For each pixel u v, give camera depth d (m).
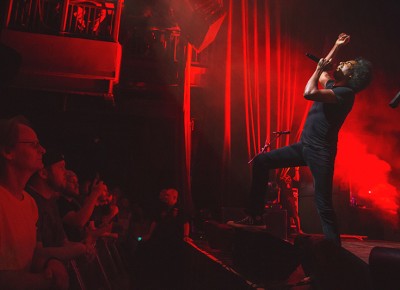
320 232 6.57
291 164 2.82
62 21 6.12
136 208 6.24
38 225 1.72
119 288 4.34
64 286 1.27
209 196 6.92
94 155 9.30
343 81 2.66
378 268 1.31
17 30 6.00
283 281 2.31
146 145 8.85
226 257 3.29
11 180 1.31
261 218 2.91
